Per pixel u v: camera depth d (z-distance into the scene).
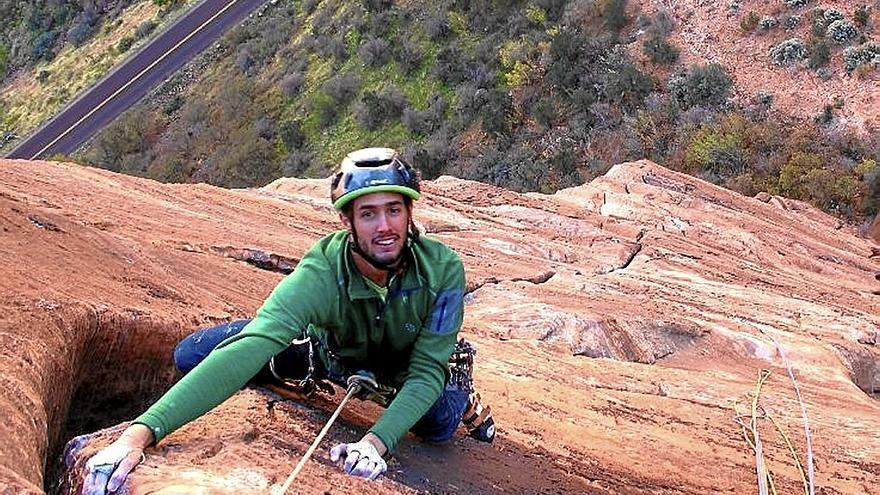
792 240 20.27
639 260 15.41
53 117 47.31
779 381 10.29
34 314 3.82
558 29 35.03
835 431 8.25
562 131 32.06
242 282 7.04
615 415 6.80
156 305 4.94
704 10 33.84
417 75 37.47
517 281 11.53
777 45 31.88
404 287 3.36
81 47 52.38
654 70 32.72
